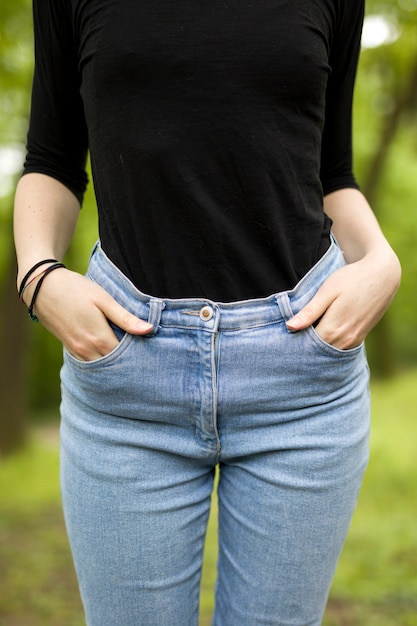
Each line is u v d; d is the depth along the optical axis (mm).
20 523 3680
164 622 1050
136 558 1015
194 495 1043
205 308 938
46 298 991
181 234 961
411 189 12008
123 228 994
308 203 1025
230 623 1097
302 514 1018
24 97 5254
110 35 968
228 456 1019
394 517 3270
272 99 969
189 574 1061
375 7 4961
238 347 946
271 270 980
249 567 1060
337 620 2201
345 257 1182
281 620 1069
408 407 7207
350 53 1153
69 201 1167
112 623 1056
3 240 7105
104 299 961
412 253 12234
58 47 1099
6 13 4289
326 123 1216
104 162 1007
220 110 951
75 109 1160
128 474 994
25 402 6250
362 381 1070
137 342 953
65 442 1057
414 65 6391
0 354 6160
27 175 1147
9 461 5809
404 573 2545
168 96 955
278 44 964
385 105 7816
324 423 1003
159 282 969
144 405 973
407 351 14414
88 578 1050
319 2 1027
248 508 1041
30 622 2342
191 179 952
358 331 996
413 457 4508
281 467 1005
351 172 1271
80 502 1024
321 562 1054
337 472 1021
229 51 954
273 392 969
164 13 963
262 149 961
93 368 963
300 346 960
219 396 954
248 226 971
